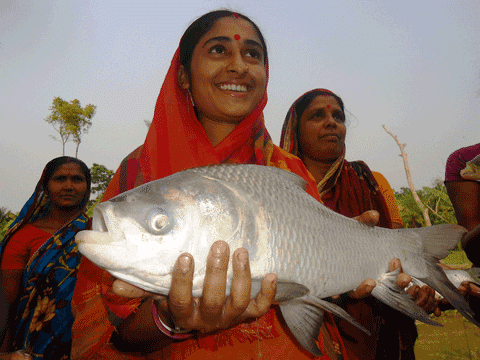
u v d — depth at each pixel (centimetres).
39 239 354
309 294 132
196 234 115
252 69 166
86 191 385
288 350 147
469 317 167
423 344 500
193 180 122
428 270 171
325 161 320
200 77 165
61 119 3856
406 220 1452
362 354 230
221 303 109
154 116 177
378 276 160
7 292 337
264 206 128
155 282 113
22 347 321
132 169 164
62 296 320
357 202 306
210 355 140
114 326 136
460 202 304
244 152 176
